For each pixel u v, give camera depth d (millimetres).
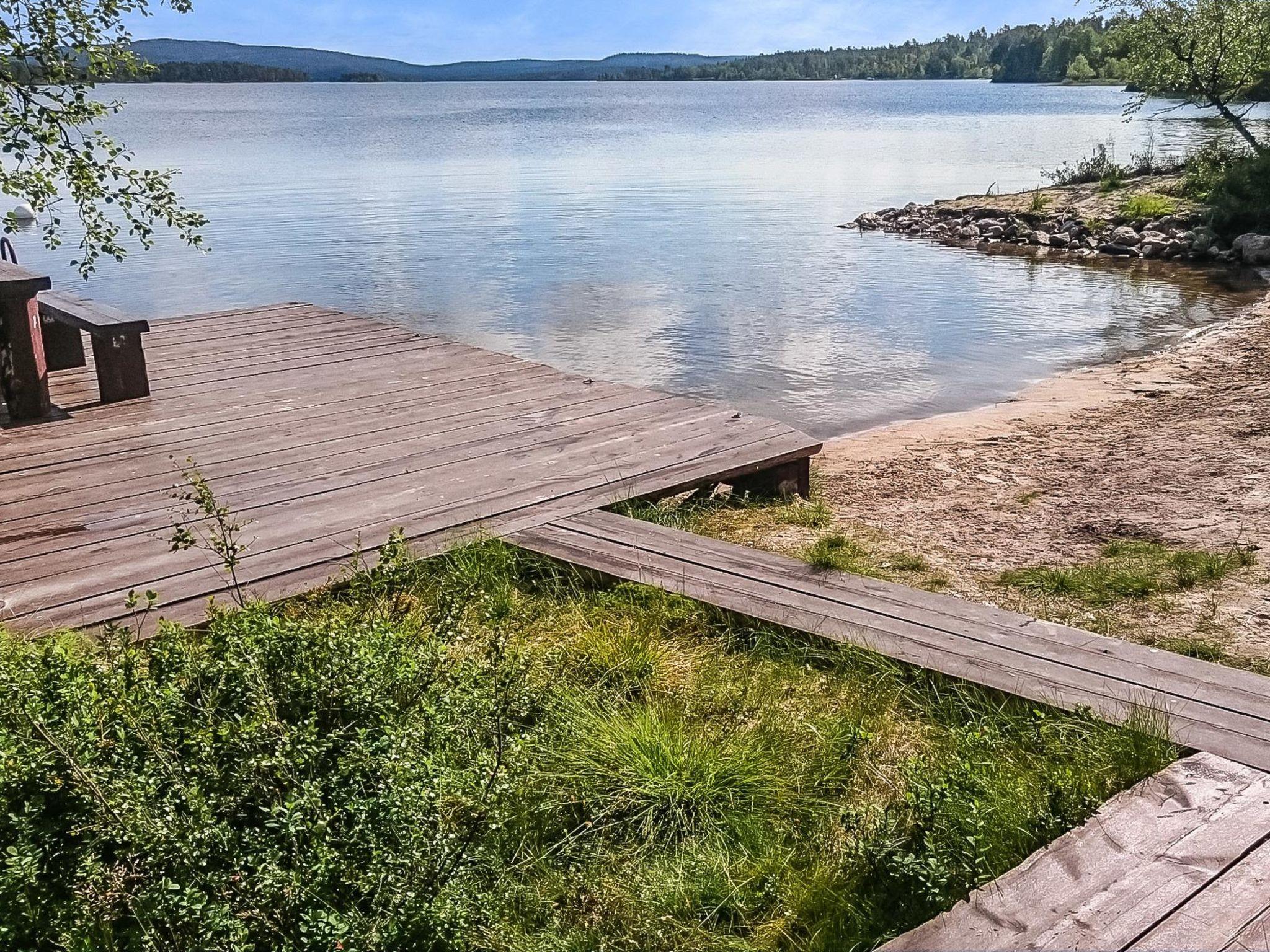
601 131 79500
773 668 3971
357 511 5289
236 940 2111
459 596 4219
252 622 3031
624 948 2602
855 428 10094
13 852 2268
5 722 2547
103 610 4223
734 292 17266
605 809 3102
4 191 5215
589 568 4691
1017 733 3453
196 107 168000
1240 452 7965
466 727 2900
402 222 26391
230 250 21656
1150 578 5117
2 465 5984
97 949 2285
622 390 7652
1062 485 7402
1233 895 2494
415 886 2369
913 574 5230
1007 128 67500
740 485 6414
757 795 3164
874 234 24281
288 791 2496
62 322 7637
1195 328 14289
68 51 5098
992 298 16797
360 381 7914
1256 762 3109
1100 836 2744
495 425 6758
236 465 5980
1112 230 22141
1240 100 24750
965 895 2576
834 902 2701
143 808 2275
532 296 16922
